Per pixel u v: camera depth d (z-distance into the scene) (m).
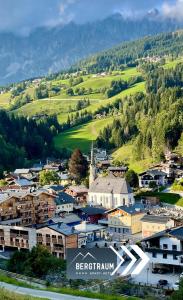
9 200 172.62
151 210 186.38
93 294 66.75
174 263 117.12
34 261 100.12
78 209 192.88
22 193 181.00
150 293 98.44
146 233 154.88
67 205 193.62
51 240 142.00
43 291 67.88
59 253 140.50
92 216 185.50
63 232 140.25
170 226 150.25
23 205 175.75
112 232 170.62
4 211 170.75
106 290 91.25
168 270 119.06
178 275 115.38
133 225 168.12
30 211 177.50
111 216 171.88
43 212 181.50
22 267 100.38
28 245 148.88
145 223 155.00
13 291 61.31
